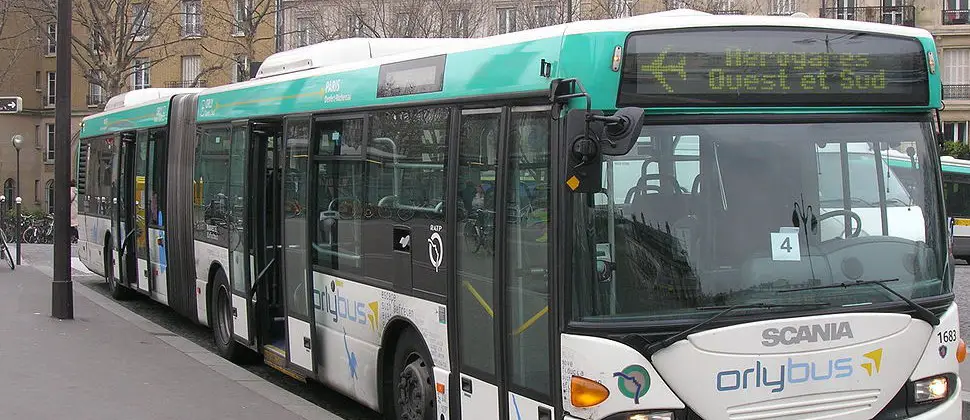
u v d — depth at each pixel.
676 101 5.90
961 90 47.00
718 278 5.84
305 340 9.62
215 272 12.20
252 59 45.22
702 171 5.93
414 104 7.67
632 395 5.63
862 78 6.30
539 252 6.09
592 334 5.69
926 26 46.97
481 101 6.80
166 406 8.72
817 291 5.98
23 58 65.19
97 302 15.66
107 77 45.81
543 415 6.06
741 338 5.75
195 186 12.87
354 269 8.60
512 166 6.43
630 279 5.75
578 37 5.89
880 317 6.06
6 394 9.00
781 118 6.11
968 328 13.34
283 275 10.11
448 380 7.16
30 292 16.61
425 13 41.34
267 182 10.91
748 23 6.05
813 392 5.90
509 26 43.25
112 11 52.44
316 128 9.40
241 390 9.47
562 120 5.88
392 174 7.98
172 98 13.97
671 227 5.83
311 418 8.41
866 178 6.27
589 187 5.55
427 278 7.43
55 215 13.47
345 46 9.92
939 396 6.30
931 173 6.55
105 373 10.05
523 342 6.27
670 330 5.70
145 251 15.31
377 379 8.23
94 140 18.95
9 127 65.50
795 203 6.04
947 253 6.52
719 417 5.71
